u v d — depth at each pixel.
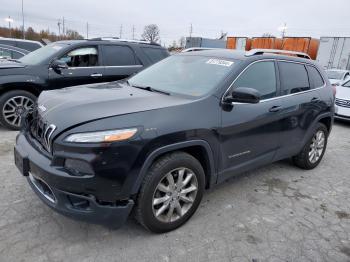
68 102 2.88
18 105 5.92
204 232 3.10
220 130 3.19
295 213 3.59
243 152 3.56
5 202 3.38
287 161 5.30
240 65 3.55
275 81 3.97
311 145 4.83
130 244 2.85
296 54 4.65
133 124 2.60
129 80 4.10
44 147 2.79
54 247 2.75
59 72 6.21
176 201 3.01
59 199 2.58
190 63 3.90
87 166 2.46
